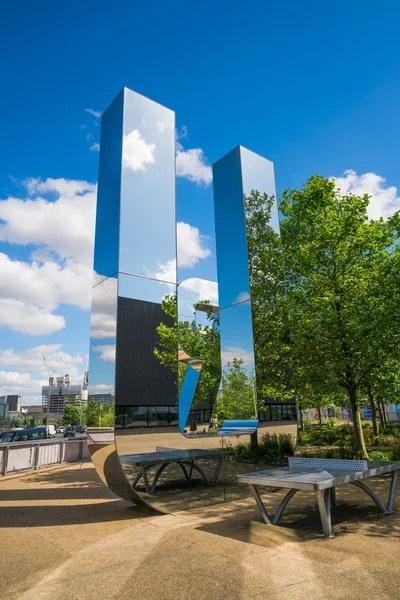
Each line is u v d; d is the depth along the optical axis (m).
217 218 9.45
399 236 14.55
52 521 6.21
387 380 13.93
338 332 12.87
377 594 3.36
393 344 12.90
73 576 3.97
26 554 4.66
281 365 8.88
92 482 9.94
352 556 4.23
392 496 6.18
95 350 6.53
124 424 6.05
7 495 8.45
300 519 5.82
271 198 9.61
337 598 3.32
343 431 23.05
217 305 9.73
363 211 15.19
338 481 5.18
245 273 8.64
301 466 6.72
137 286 6.61
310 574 3.80
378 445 16.31
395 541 4.69
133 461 6.09
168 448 6.58
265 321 8.73
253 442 7.97
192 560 4.27
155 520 6.07
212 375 9.06
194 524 5.72
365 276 14.12
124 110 7.10
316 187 15.55
